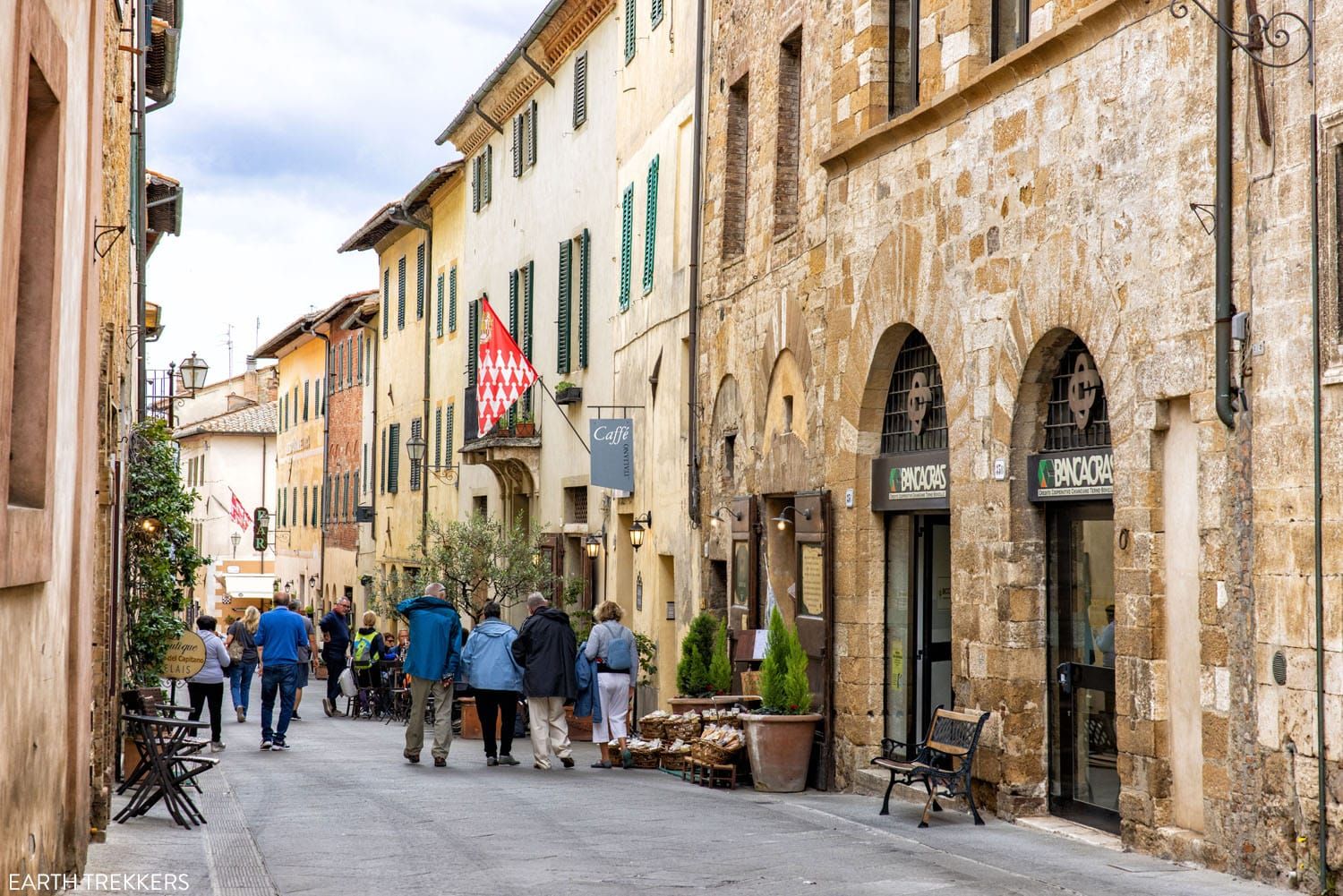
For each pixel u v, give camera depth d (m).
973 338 14.47
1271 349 10.47
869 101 16.72
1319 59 10.09
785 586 19.77
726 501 21.91
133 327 23.95
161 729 14.37
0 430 7.33
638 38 27.92
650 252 26.50
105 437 14.02
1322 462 9.96
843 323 17.33
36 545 8.28
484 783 17.62
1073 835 12.67
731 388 21.75
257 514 76.31
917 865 11.32
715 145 22.58
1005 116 13.99
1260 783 10.53
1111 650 12.86
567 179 33.50
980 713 13.47
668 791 16.67
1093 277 12.57
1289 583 10.26
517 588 31.84
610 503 29.00
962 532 14.58
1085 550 13.26
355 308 57.06
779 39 19.83
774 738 16.67
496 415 29.50
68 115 9.02
